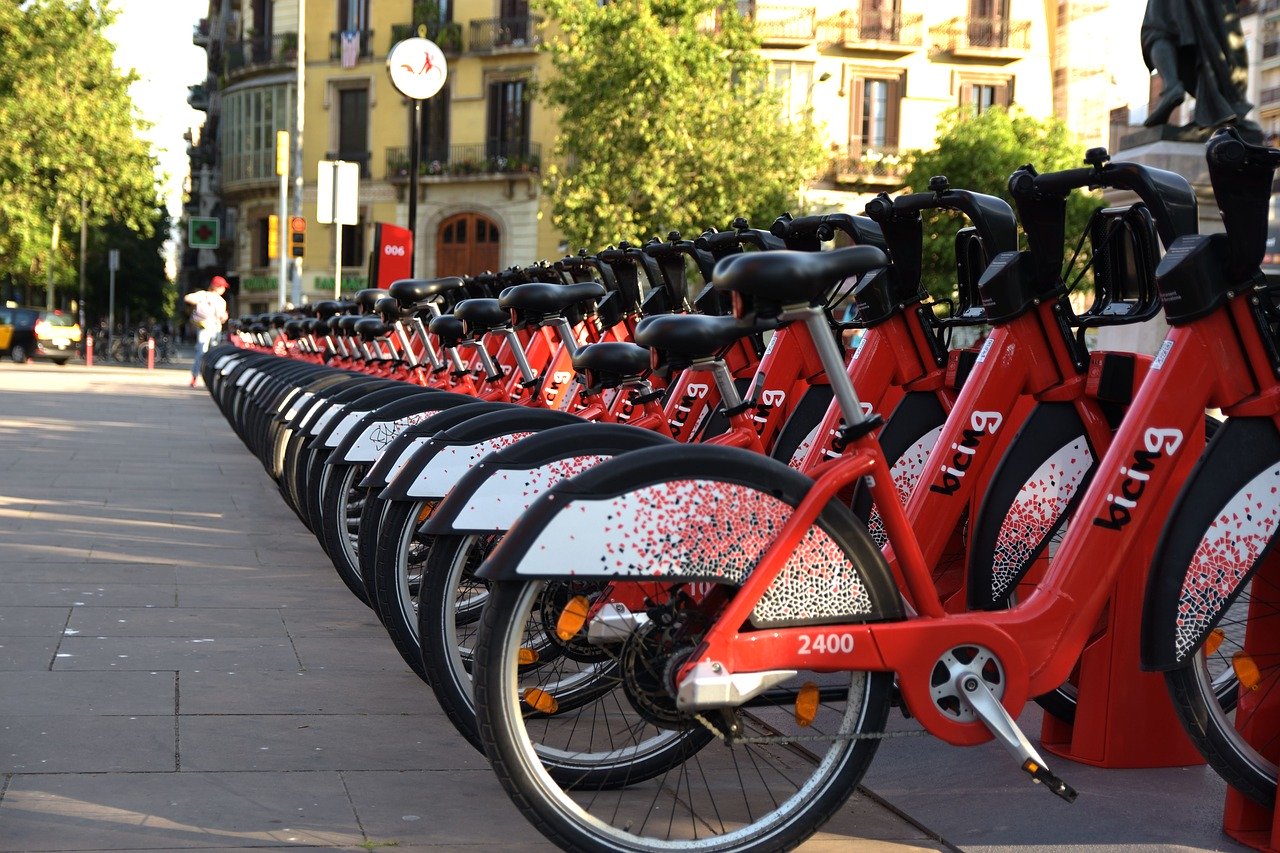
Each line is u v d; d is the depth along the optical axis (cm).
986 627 297
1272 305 313
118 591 594
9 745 374
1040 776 291
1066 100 4153
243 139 4625
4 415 1639
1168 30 1279
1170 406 311
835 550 285
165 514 838
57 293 6391
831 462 291
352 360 909
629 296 540
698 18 3016
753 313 282
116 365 3909
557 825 279
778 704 325
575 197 2891
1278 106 5088
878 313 413
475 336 536
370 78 4372
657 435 341
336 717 413
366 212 4391
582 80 2911
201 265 6781
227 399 1312
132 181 3519
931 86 4100
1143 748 378
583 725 329
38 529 760
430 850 309
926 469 374
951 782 363
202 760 368
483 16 4184
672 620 286
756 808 319
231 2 5284
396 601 392
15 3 3334
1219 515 310
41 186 3516
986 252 377
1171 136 1270
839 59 4053
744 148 2950
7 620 529
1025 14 4125
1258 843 320
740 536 279
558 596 298
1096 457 371
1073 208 2553
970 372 388
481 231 4247
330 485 497
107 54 3475
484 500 332
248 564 674
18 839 306
